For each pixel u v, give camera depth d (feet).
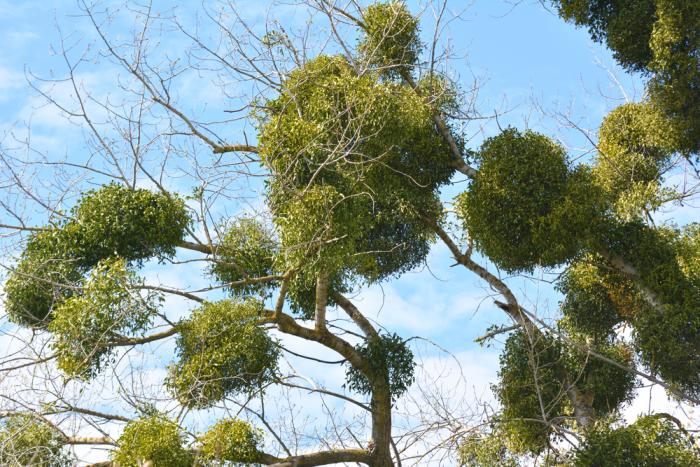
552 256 38.88
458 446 40.45
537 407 42.14
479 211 40.11
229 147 42.11
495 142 40.57
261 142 38.29
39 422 32.22
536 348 42.86
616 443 36.78
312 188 36.63
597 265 43.47
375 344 43.57
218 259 39.45
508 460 41.22
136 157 37.76
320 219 35.76
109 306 34.32
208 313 37.17
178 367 36.88
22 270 36.52
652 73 44.37
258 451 36.40
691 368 39.42
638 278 41.52
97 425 32.89
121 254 38.19
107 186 38.70
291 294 43.37
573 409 43.70
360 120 39.32
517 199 39.27
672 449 36.42
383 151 41.09
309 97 41.22
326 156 37.60
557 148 40.37
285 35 41.42
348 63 43.70
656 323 39.63
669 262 41.06
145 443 31.53
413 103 42.09
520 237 39.93
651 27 43.21
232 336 37.14
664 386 39.40
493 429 41.57
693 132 43.37
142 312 35.37
